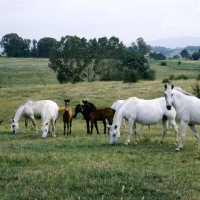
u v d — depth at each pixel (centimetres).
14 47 16975
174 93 1333
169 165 1093
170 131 2127
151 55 18562
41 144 1581
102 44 8794
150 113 1511
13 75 10031
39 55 17188
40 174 959
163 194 803
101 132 2181
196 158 1183
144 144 1540
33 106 2255
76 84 6219
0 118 3472
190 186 857
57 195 795
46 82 8844
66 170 998
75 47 8181
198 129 2236
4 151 1363
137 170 1000
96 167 1026
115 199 777
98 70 8669
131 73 6244
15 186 874
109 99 4284
